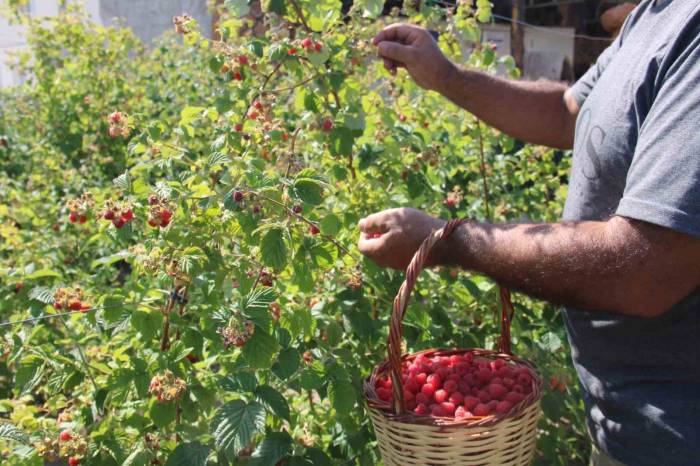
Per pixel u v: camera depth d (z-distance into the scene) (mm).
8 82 7168
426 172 2287
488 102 2008
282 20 2051
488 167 3061
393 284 2059
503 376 1593
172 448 1691
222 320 1569
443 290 2301
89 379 1860
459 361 1672
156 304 1732
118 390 1599
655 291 1202
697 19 1228
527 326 2482
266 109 1979
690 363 1325
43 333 2010
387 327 2104
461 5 2541
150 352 1819
